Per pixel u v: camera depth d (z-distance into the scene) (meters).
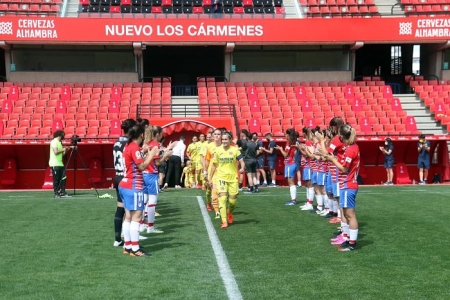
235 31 23.14
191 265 6.53
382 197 13.87
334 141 7.80
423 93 23.42
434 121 22.06
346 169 7.18
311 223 9.77
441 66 24.97
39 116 20.55
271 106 22.08
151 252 7.28
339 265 6.52
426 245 7.71
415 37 23.53
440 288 5.52
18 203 12.91
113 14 25.27
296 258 6.90
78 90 22.39
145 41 22.80
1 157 18.77
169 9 27.02
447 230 8.95
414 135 19.55
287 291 5.41
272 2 27.56
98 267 6.43
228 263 6.62
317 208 11.23
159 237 8.41
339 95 23.19
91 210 11.59
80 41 22.56
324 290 5.45
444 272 6.17
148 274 6.10
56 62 24.17
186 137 19.36
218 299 5.15
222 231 8.95
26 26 22.25
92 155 18.91
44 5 26.56
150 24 22.84
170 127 18.91
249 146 15.70
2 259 6.85
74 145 15.22
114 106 21.20
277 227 9.34
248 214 10.98
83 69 24.30
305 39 23.42
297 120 21.02
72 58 24.25
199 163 16.20
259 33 23.27
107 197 14.28
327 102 22.56
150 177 8.80
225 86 23.47
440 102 22.47
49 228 9.23
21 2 26.39
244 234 8.66
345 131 7.17
